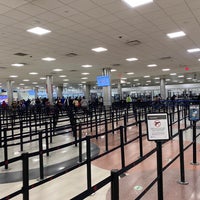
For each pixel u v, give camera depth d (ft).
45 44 29.60
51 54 36.29
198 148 18.80
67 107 46.37
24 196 7.23
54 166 15.40
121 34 26.20
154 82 120.06
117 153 18.13
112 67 55.26
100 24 22.34
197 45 33.37
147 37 27.91
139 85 144.25
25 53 34.81
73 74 68.08
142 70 63.87
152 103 45.37
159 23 22.58
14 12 18.43
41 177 12.98
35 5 17.16
